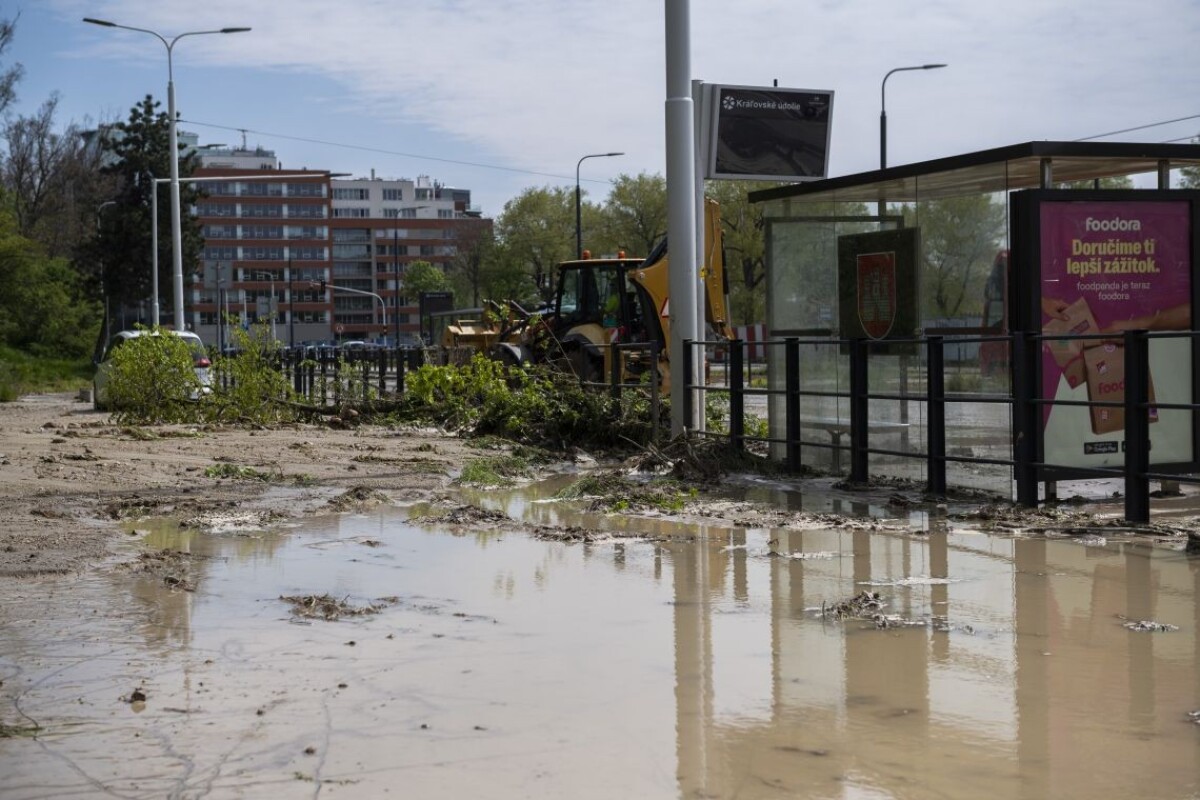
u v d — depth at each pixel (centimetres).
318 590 741
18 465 1422
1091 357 1105
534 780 417
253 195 18612
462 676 548
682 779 417
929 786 408
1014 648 593
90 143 9825
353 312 19325
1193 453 1142
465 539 941
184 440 1855
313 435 1978
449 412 2138
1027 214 1088
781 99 1628
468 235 13462
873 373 1309
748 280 6781
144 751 449
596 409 1728
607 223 7969
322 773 425
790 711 493
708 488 1262
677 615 670
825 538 930
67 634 628
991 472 1159
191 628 641
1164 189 1120
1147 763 430
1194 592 720
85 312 7300
